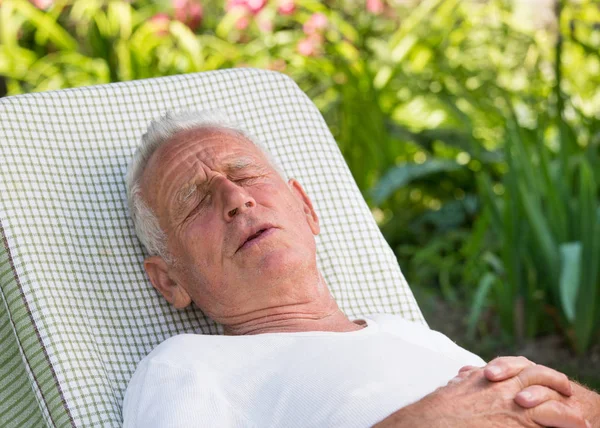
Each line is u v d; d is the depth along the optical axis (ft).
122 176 11.46
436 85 24.71
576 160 18.95
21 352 9.93
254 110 12.64
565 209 18.04
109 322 10.54
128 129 11.83
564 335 18.56
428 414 8.61
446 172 23.99
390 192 22.18
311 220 11.41
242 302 10.32
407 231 23.62
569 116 23.22
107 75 22.79
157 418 8.89
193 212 10.40
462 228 23.36
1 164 10.66
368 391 9.02
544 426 8.81
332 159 12.67
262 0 24.21
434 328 19.61
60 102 11.51
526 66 25.94
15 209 10.44
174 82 12.41
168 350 9.61
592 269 16.75
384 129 23.59
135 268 11.01
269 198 10.46
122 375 10.29
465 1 26.91
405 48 24.84
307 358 9.43
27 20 25.73
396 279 12.19
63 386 9.60
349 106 23.52
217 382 9.34
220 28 25.16
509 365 8.94
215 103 12.51
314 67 24.85
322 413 8.93
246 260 10.14
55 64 24.32
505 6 27.20
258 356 9.58
